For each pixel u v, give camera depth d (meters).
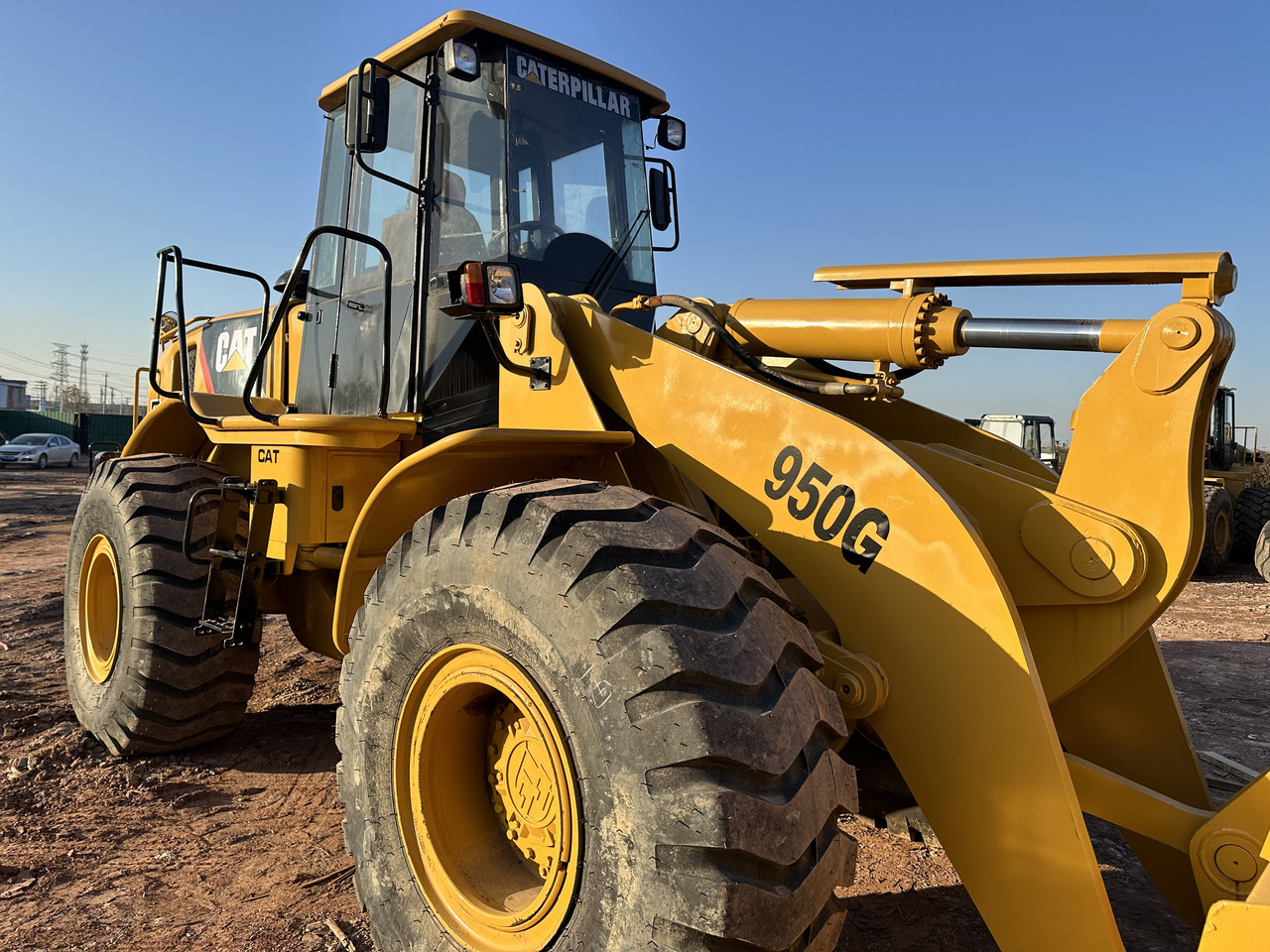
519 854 2.16
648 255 3.94
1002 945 1.84
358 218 3.85
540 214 3.47
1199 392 2.04
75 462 33.84
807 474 2.21
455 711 2.18
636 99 4.00
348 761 2.37
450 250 3.39
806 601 2.60
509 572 1.94
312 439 3.18
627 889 1.66
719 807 1.56
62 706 4.61
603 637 1.74
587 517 1.92
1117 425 2.17
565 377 2.70
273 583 4.12
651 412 2.55
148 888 2.77
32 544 11.87
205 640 3.75
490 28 3.31
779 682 1.75
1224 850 1.87
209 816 3.33
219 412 4.02
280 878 2.85
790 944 1.60
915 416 3.30
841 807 1.74
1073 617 2.24
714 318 2.77
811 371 3.14
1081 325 2.24
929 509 2.00
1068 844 1.76
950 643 1.94
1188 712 5.06
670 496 2.56
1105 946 1.72
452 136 3.44
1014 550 2.30
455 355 3.26
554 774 1.86
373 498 2.53
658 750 1.63
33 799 3.44
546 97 3.55
